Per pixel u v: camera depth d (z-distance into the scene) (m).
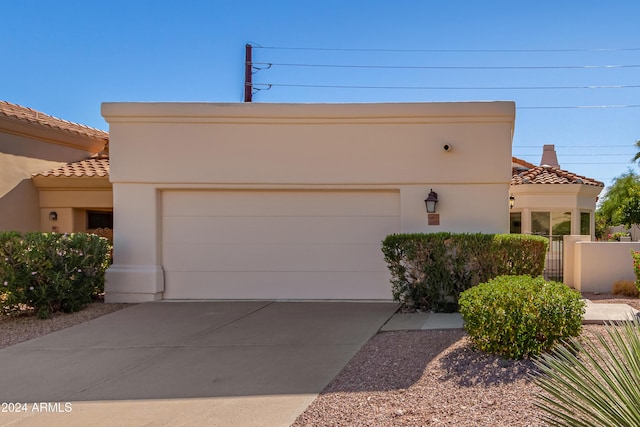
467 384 4.28
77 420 3.98
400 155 8.98
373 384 4.55
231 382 4.79
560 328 4.67
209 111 9.16
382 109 8.93
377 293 9.18
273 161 9.20
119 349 6.04
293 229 9.35
